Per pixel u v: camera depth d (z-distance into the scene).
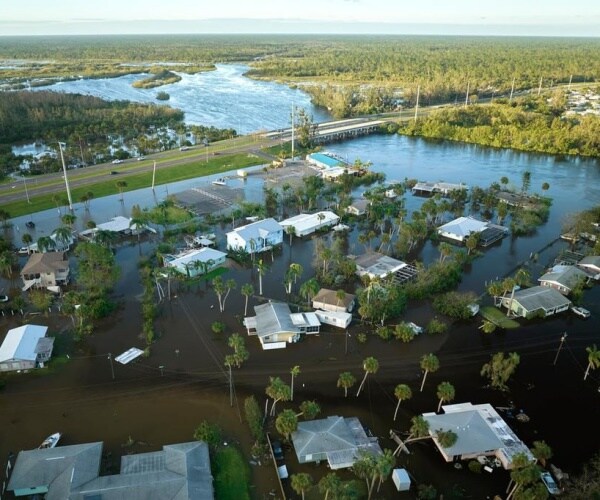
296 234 145.88
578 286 113.50
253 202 169.88
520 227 149.88
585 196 183.88
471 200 176.25
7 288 116.00
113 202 171.62
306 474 63.50
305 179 184.00
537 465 65.56
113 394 81.81
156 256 128.75
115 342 95.44
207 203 168.00
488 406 79.00
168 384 84.38
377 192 175.50
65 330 99.12
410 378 87.00
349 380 78.44
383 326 101.38
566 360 92.44
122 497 59.56
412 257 134.62
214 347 94.38
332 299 106.12
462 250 133.38
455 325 102.94
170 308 107.75
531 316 104.81
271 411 78.56
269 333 94.50
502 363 84.44
